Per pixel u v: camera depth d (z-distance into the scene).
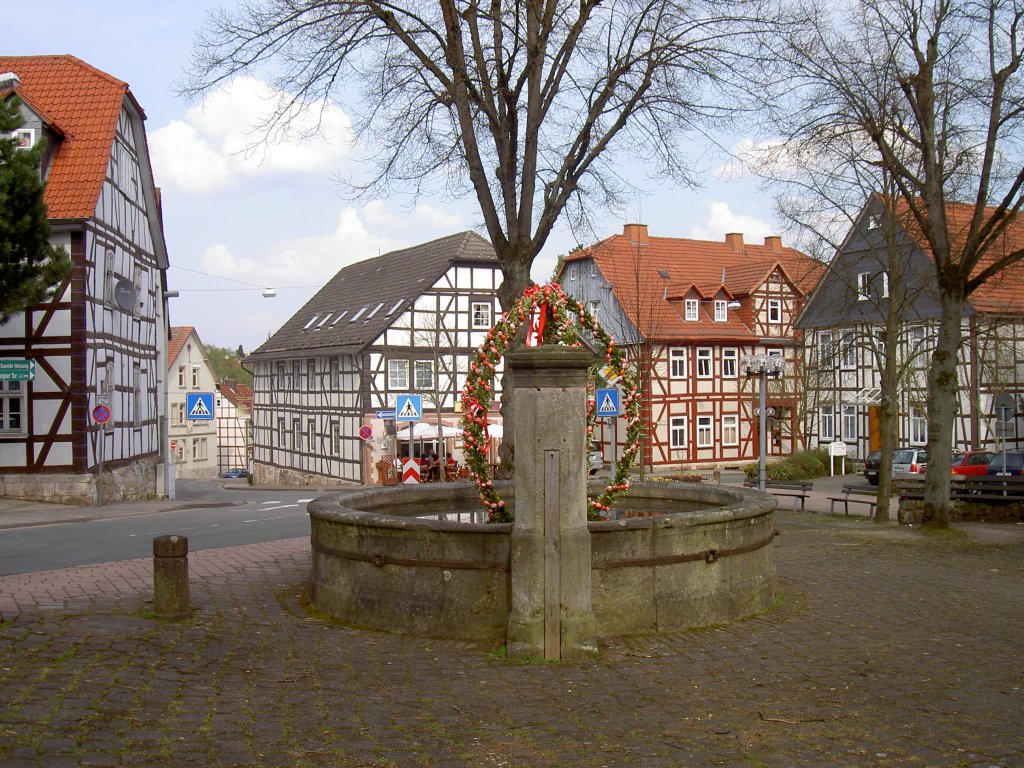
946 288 16.19
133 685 6.45
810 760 5.35
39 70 28.25
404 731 5.73
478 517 11.84
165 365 34.97
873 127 16.25
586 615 7.53
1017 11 14.85
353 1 13.56
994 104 15.22
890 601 10.09
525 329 10.36
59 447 25.42
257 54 14.06
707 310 49.31
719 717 6.11
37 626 8.05
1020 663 7.57
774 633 8.43
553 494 7.46
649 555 8.34
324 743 5.48
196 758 5.15
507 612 7.99
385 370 42.09
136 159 31.16
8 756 4.96
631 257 49.56
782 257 51.50
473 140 14.27
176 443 64.69
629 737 5.70
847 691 6.73
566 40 14.29
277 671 7.02
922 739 5.71
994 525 18.17
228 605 9.49
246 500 31.20
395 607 8.38
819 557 13.52
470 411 9.48
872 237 26.52
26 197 20.30
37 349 25.34
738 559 9.00
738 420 49.66
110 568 12.16
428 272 43.31
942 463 16.44
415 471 26.66
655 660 7.47
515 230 14.42
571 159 14.38
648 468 45.69
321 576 9.27
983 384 37.78
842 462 42.56
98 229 26.50
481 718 6.02
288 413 51.69
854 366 46.00
